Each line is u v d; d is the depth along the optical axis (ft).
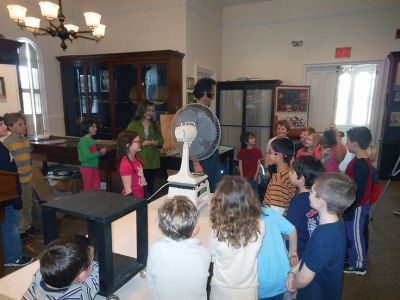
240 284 3.31
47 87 16.12
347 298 6.37
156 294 3.10
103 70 15.89
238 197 3.37
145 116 10.02
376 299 6.35
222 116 18.02
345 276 7.17
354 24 15.58
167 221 3.11
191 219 3.15
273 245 3.69
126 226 4.76
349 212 6.61
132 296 3.26
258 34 17.75
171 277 3.01
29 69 15.19
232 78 18.65
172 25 14.73
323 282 3.54
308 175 4.58
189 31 14.80
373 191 6.98
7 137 8.22
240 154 10.93
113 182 14.90
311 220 4.51
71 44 17.13
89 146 10.05
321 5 16.03
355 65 16.16
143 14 15.37
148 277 3.16
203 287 3.14
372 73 15.97
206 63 16.81
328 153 8.97
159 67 14.44
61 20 9.03
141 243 3.51
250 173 10.66
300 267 3.58
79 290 2.79
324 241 3.35
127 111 15.94
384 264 7.74
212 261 3.57
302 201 4.60
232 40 18.43
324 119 17.30
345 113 16.93
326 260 3.32
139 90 14.82
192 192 5.00
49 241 3.26
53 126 16.70
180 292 3.03
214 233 3.49
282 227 3.95
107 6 16.16
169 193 5.16
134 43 15.87
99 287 3.02
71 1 16.69
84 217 2.91
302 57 16.94
